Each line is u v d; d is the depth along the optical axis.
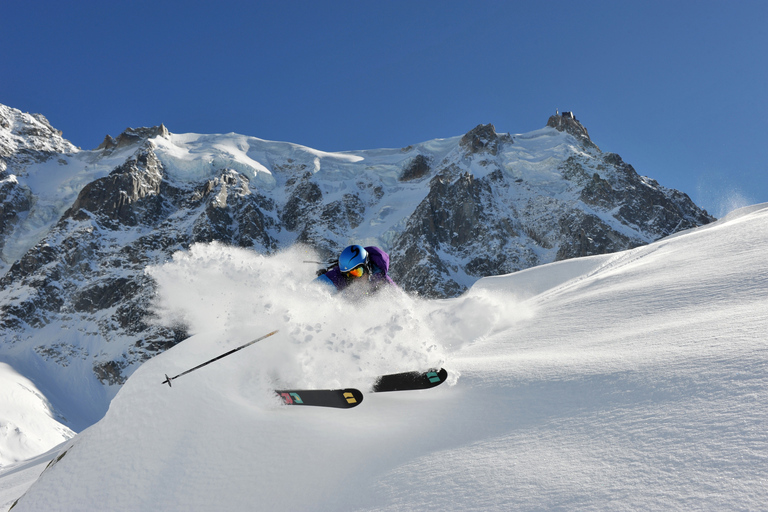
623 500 1.49
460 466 2.12
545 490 1.71
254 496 2.47
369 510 2.00
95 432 3.34
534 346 4.44
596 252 105.19
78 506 2.82
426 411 2.94
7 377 78.38
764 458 1.43
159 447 2.99
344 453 2.60
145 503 2.67
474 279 109.62
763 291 3.70
